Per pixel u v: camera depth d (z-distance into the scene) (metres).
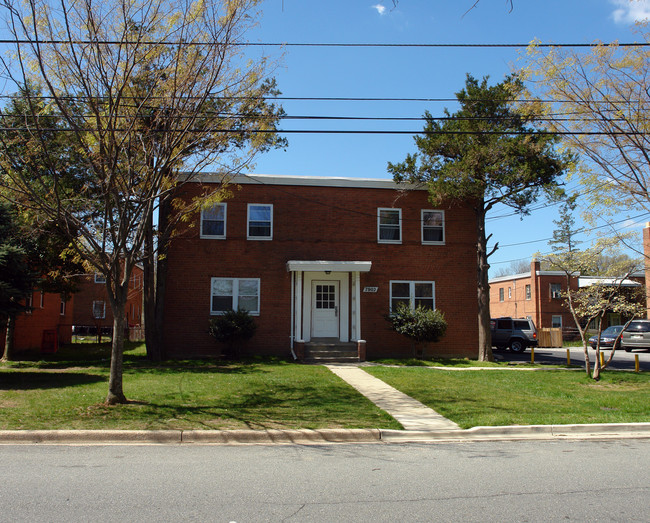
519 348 27.34
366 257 20.55
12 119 12.26
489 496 5.61
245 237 20.00
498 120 18.12
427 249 20.95
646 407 10.85
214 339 19.36
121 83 10.35
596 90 14.04
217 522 4.74
